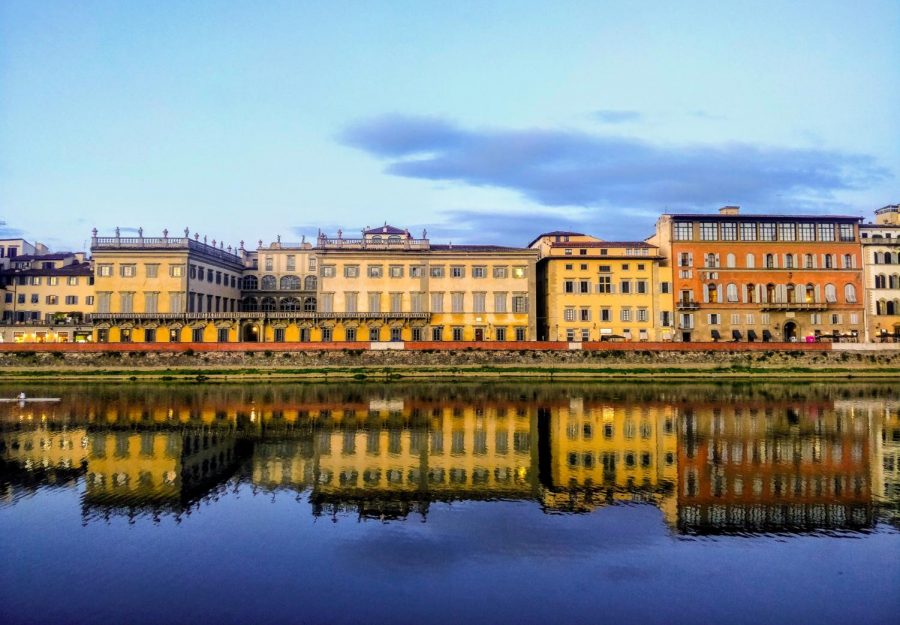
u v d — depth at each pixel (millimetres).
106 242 103875
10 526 27328
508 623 19156
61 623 19047
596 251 110062
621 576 22328
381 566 23109
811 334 109500
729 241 110000
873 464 38219
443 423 52750
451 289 105812
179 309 103062
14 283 121438
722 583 21859
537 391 76688
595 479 35000
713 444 44156
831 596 20938
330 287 105125
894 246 111750
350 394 73500
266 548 24781
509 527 27203
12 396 71625
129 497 31688
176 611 19781
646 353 93938
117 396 71438
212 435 47750
